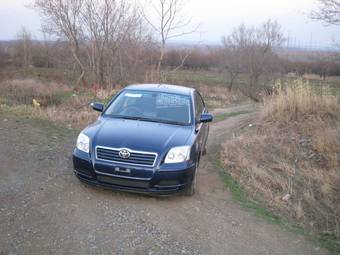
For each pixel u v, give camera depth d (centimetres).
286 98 1148
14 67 4391
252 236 479
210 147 936
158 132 557
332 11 1024
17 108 1134
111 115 626
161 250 415
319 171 738
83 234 429
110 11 2430
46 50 4403
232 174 720
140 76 2581
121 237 432
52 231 428
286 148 872
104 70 2539
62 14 2661
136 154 508
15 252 380
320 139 860
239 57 4344
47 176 591
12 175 583
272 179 688
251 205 582
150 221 477
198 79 4475
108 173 506
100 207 501
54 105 1491
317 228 535
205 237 458
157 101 657
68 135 895
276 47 4372
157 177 506
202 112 761
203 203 562
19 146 742
